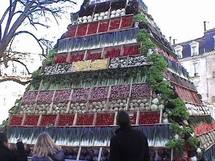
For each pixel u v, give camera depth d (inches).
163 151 627.8
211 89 1852.9
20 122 821.2
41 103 816.3
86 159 688.4
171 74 790.5
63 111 771.4
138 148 250.2
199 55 1900.8
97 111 723.4
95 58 803.4
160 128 637.3
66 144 721.0
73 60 837.8
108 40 800.3
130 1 824.9
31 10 730.8
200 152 623.5
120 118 256.8
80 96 766.5
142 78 710.5
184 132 621.3
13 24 706.2
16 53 919.7
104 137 685.3
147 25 787.4
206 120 922.1
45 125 778.2
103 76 757.3
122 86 722.2
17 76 948.6
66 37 878.4
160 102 663.8
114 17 822.5
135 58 737.6
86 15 884.0
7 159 289.3
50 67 850.1
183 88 852.6
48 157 269.9
